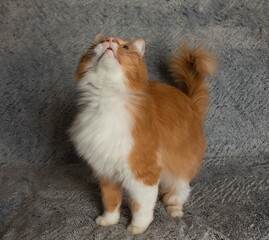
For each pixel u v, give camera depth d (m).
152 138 1.44
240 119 2.16
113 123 1.40
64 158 2.21
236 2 2.12
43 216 1.63
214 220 1.55
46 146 2.21
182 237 1.43
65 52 2.17
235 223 1.52
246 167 1.99
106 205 1.56
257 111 2.15
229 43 2.13
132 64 1.43
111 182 1.53
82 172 2.04
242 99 2.15
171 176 1.63
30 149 2.21
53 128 2.19
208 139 2.17
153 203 1.48
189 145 1.65
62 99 2.18
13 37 2.18
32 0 2.18
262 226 1.50
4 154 2.20
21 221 1.63
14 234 1.56
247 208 1.63
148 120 1.45
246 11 2.11
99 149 1.42
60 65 2.17
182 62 1.93
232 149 2.17
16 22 2.18
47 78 2.18
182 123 1.63
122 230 1.50
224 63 2.14
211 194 1.76
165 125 1.56
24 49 2.18
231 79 2.14
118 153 1.41
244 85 2.14
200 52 1.88
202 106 1.87
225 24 2.12
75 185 1.90
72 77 2.17
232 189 1.78
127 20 2.15
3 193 1.81
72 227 1.52
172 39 2.14
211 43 2.13
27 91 2.19
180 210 1.63
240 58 2.13
